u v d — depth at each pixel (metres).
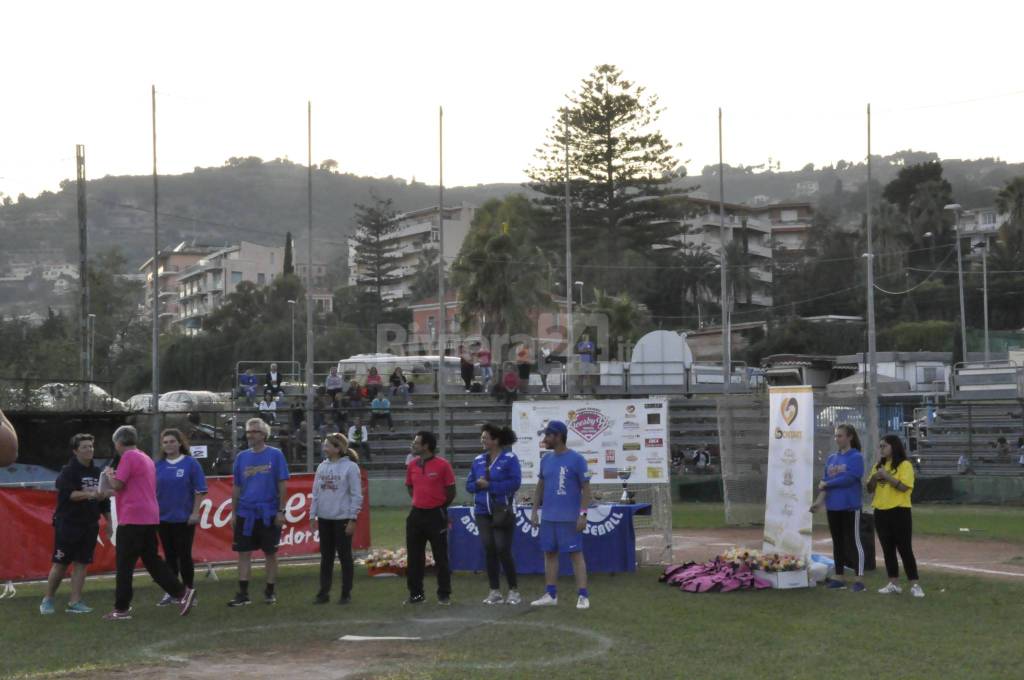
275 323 85.81
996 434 37.75
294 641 10.83
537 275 55.31
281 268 144.12
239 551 13.12
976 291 81.69
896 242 92.62
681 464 36.34
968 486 30.42
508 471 12.98
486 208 80.50
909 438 40.12
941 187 97.62
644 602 12.80
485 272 53.09
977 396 43.16
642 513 17.08
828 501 14.34
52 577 12.71
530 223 80.00
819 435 21.70
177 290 152.88
